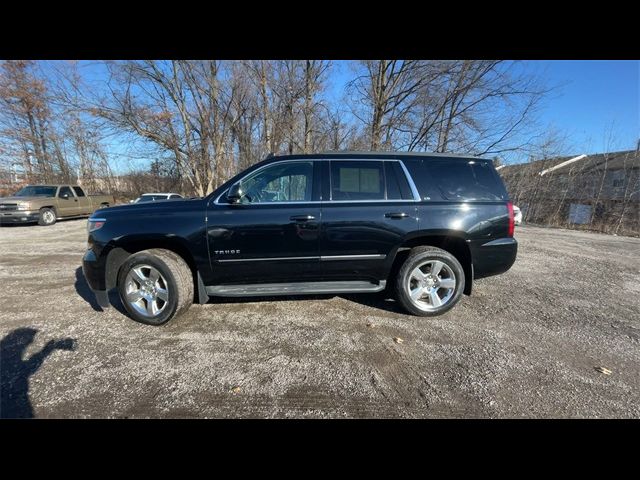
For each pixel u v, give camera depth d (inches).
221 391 83.7
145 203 130.3
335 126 498.0
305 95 528.7
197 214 122.3
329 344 108.9
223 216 122.3
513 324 126.3
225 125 667.4
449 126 414.9
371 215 126.3
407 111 420.5
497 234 131.2
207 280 127.2
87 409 76.7
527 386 87.0
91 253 123.8
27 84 765.3
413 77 408.5
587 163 639.1
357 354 102.6
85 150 854.5
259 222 122.6
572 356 102.7
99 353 101.7
